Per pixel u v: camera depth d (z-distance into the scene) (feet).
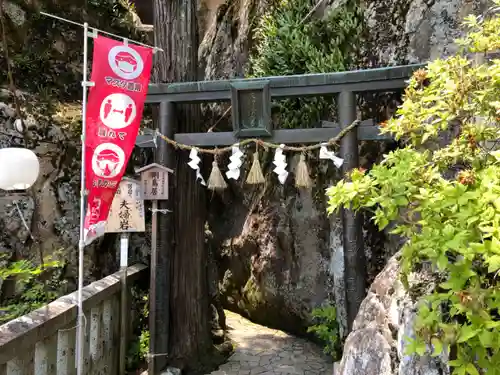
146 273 14.80
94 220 9.00
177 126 12.97
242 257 19.03
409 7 12.85
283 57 15.60
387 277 7.74
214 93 12.04
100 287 10.91
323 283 14.93
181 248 13.07
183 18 13.47
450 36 11.59
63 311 8.64
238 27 21.89
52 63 16.69
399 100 12.66
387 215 5.49
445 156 6.07
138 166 15.93
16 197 13.48
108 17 19.12
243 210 19.79
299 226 15.88
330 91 11.37
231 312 19.74
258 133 11.73
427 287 6.40
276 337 16.21
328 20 14.87
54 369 8.46
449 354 5.23
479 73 5.95
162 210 12.32
